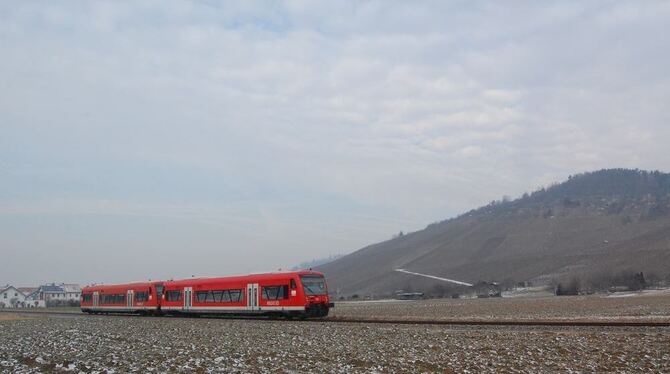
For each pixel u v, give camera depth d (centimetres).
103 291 8362
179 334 4178
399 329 4097
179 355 2931
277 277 5572
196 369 2439
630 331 3528
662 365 2333
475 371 2286
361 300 18575
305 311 5300
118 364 2653
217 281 6262
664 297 10456
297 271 5509
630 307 7281
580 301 10038
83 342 3784
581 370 2262
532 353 2742
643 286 17500
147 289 7381
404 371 2316
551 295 16650
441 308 9031
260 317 6044
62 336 4291
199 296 6488
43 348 3478
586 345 2961
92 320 6406
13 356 3095
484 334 3619
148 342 3650
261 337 3781
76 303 19350
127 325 5331
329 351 2988
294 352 2980
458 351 2873
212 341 3600
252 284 5806
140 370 2442
